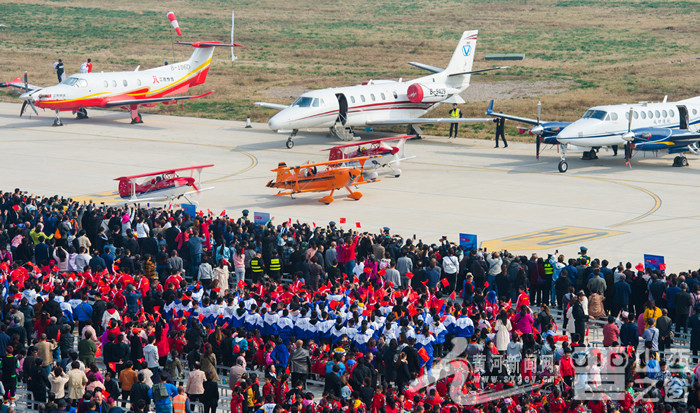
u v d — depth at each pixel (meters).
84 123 83.62
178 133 78.31
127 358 24.75
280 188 49.78
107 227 40.22
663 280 30.81
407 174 60.62
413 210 49.75
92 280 31.52
